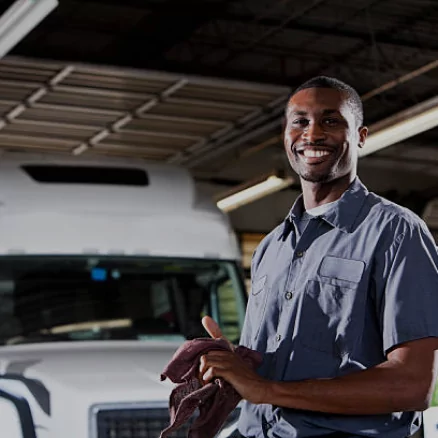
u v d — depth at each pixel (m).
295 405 3.10
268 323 3.40
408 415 3.22
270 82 15.27
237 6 15.37
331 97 3.39
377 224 3.26
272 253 3.53
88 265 7.47
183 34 15.64
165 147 17.00
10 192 7.57
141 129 15.82
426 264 3.18
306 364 3.22
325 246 3.31
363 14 15.96
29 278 7.35
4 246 7.34
